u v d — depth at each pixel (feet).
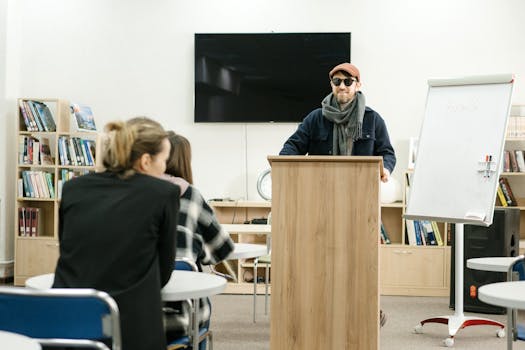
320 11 21.15
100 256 6.30
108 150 6.84
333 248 7.64
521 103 20.47
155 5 21.53
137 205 6.45
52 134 20.93
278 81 21.01
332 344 7.60
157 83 21.53
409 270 19.40
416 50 20.89
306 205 7.71
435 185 13.30
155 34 21.54
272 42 21.03
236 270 19.80
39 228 20.76
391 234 20.66
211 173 21.42
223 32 21.38
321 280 7.64
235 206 20.38
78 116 20.13
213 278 7.14
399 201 20.35
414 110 20.85
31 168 21.16
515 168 19.47
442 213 13.03
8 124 21.01
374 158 7.52
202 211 8.34
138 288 6.22
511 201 19.53
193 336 7.62
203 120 21.16
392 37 20.93
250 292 19.47
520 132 19.31
